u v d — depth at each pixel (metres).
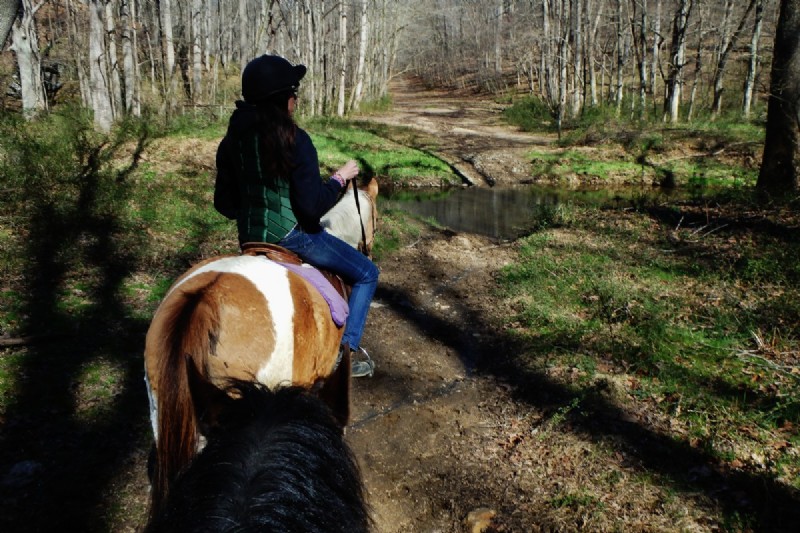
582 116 27.64
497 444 4.60
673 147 19.44
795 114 10.96
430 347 6.33
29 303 5.92
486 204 14.75
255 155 2.94
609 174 17.78
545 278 7.96
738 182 16.17
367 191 4.12
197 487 1.63
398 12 41.44
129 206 9.29
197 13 25.44
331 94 30.75
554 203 14.62
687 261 8.33
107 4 18.25
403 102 46.06
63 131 13.26
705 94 30.11
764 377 5.21
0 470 3.82
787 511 3.66
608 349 5.85
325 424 1.88
